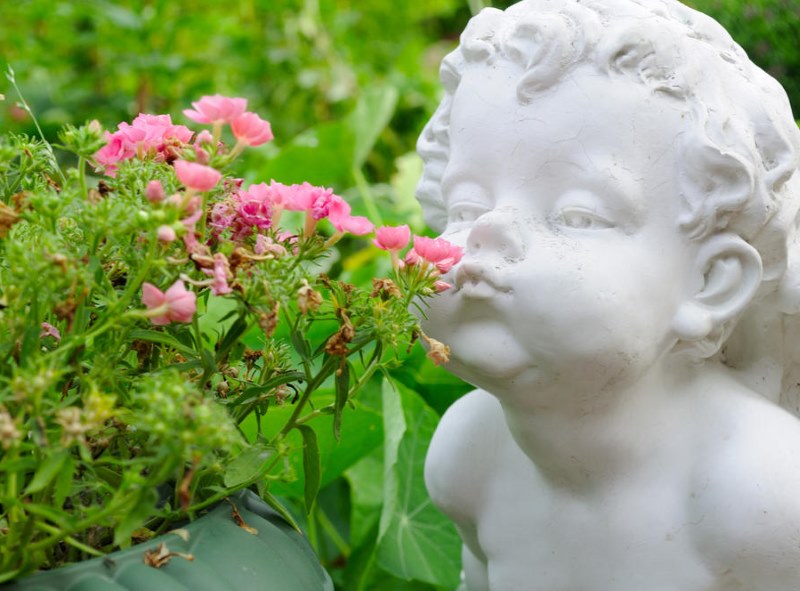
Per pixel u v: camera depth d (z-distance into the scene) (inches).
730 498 25.5
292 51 71.4
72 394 24.9
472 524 28.8
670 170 24.9
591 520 26.7
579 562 26.9
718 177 24.6
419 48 74.6
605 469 26.4
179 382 21.8
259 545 23.7
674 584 26.2
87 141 22.7
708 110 24.8
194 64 60.2
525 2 26.3
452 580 34.3
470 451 28.2
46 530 22.4
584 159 24.8
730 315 25.2
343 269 49.9
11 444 20.9
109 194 23.2
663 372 26.2
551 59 24.9
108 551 24.0
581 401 25.3
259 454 23.9
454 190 26.0
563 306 24.2
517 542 27.6
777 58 40.8
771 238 25.3
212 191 24.5
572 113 24.8
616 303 24.2
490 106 25.4
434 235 41.7
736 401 26.3
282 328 34.4
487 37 26.0
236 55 70.9
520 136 25.1
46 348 23.7
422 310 24.9
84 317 23.4
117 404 24.3
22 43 63.6
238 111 23.1
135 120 25.0
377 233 24.1
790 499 25.4
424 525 35.0
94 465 23.7
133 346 25.3
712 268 25.2
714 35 26.3
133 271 23.7
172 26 60.9
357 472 37.5
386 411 33.1
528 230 24.8
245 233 24.1
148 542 22.8
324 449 32.5
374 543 36.5
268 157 58.3
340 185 56.7
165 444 21.5
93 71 65.9
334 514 42.9
